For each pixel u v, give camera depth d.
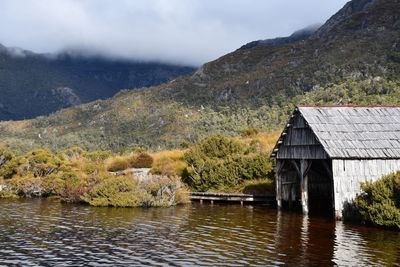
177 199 36.25
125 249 18.94
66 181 39.94
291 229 23.95
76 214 29.45
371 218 24.45
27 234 22.19
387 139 27.69
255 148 47.19
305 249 18.92
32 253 18.14
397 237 21.50
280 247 19.36
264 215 29.81
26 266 16.19
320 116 29.23
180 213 30.59
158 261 16.95
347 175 26.61
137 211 31.36
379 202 24.61
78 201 36.78
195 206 35.19
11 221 26.34
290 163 34.94
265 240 20.92
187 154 45.53
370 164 26.84
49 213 29.89
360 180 26.69
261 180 40.81
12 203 36.22
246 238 21.42
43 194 42.25
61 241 20.52
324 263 16.58
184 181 43.88
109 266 16.25
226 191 40.66
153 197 34.91
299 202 35.62
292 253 18.19
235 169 41.56
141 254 18.05
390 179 24.38
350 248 19.11
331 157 26.11
